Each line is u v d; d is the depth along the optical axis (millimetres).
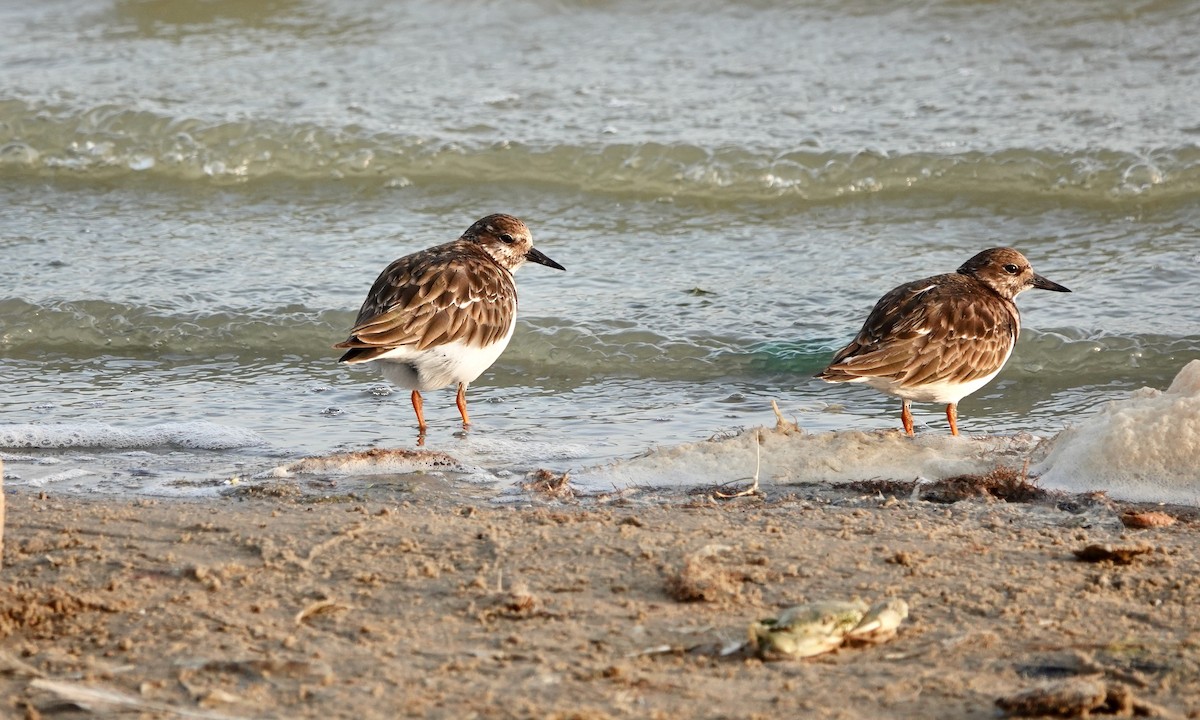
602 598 7445
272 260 16844
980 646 6777
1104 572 7824
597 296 15570
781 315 14938
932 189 18125
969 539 8508
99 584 7695
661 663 6609
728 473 10523
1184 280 15219
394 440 12094
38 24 25328
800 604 7344
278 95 21672
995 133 18875
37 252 17188
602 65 22406
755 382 13695
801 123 19703
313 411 13031
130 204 19094
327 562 8039
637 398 13359
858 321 14695
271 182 19688
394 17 24938
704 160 18828
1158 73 20719
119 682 6395
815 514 9164
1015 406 13023
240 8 25578
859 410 13008
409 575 7809
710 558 8055
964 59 21766
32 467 11133
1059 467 10227
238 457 11492
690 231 17641
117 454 11562
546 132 19812
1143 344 13734
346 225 18141
